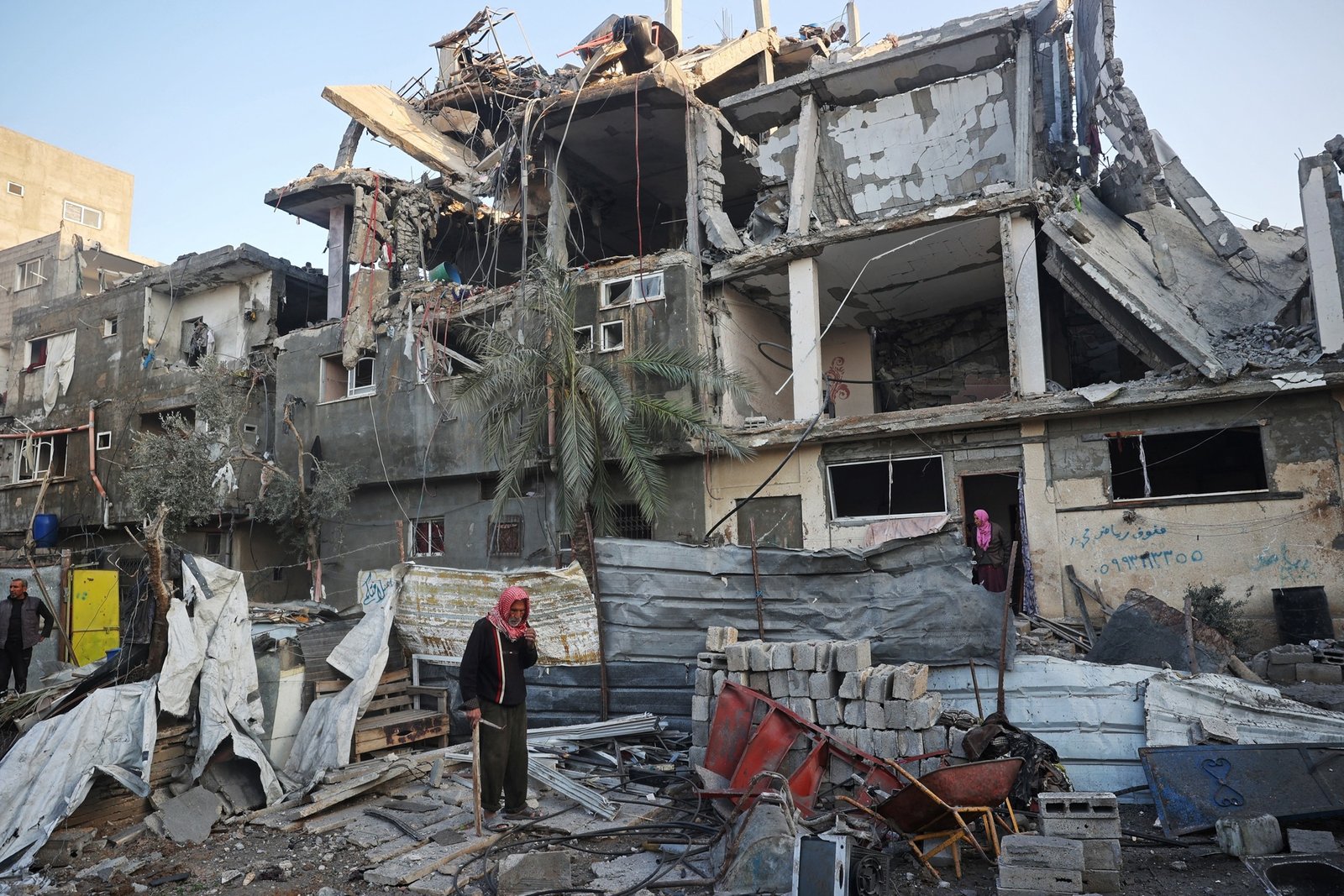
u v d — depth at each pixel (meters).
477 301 18.53
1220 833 6.22
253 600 21.47
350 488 19.19
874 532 14.95
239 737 8.15
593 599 9.70
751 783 6.48
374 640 9.50
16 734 8.86
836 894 5.20
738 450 15.26
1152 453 16.23
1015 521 18.05
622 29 17.64
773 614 9.23
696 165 17.70
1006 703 8.23
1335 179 12.23
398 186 20.72
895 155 16.73
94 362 24.53
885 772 6.92
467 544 18.27
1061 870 5.49
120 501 22.78
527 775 7.55
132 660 9.06
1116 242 14.88
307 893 6.12
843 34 22.17
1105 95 14.16
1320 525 11.85
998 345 18.23
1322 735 7.15
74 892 6.33
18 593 11.05
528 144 18.70
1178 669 8.50
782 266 16.48
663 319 16.59
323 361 20.42
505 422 15.90
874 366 19.20
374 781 8.07
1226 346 13.11
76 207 40.75
